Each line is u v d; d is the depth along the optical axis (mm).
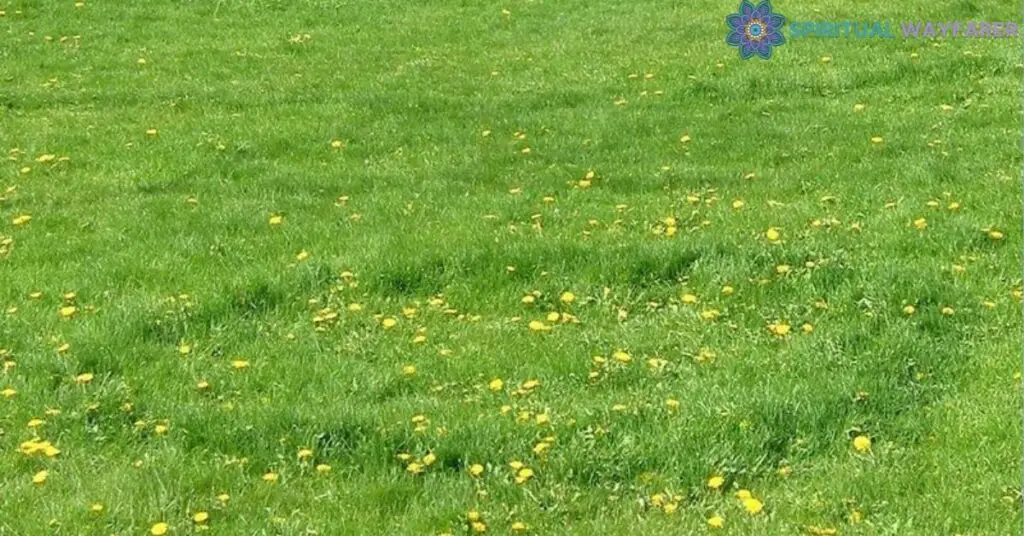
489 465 8266
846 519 7645
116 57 21406
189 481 8141
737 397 8938
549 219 13266
